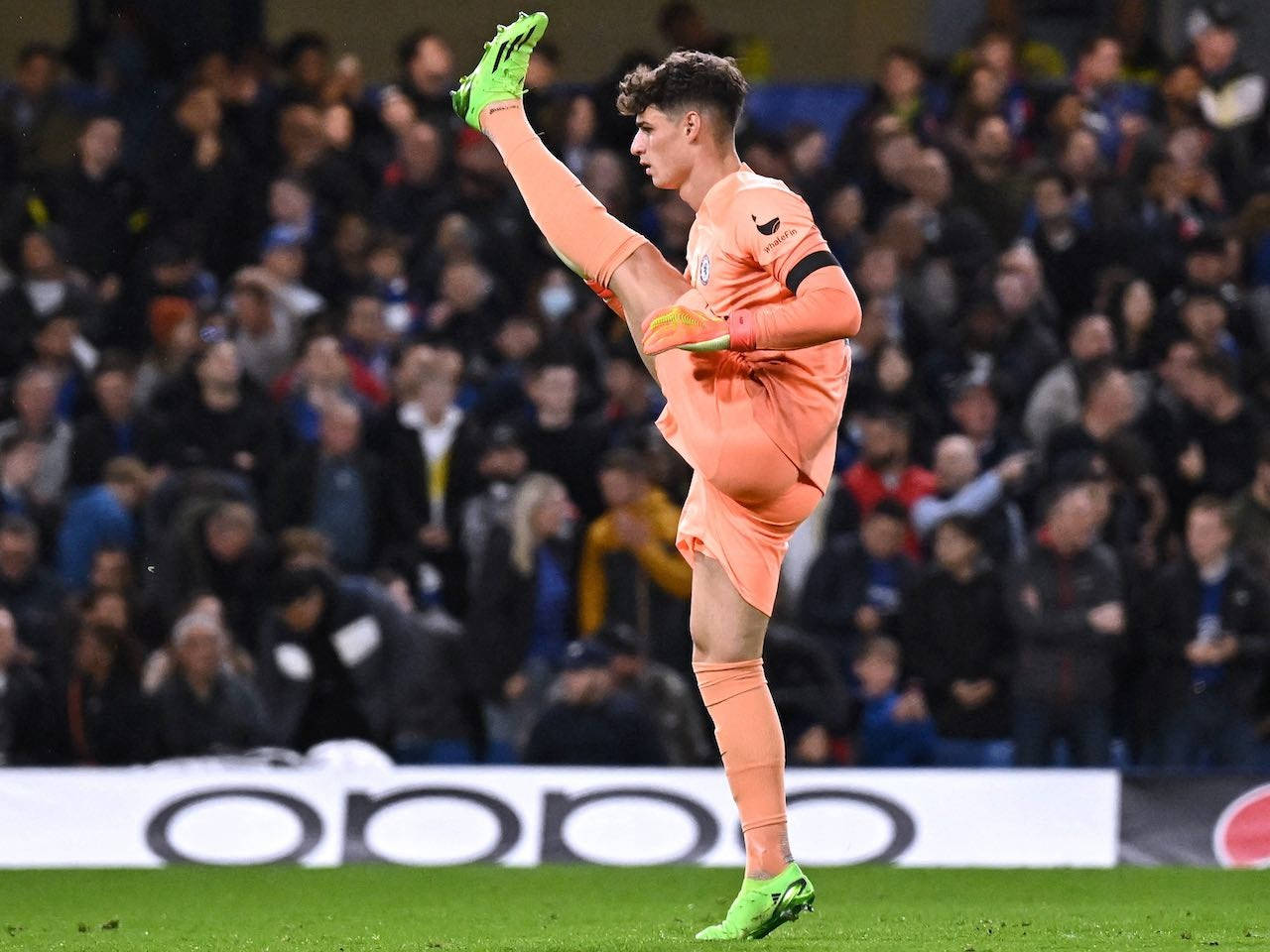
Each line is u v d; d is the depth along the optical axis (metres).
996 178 38.19
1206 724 29.88
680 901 21.89
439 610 31.62
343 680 29.48
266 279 35.50
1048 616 29.41
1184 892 23.12
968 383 33.78
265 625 29.48
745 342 13.74
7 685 28.67
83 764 28.81
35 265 36.88
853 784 26.48
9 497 32.72
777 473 14.41
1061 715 29.47
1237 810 26.52
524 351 34.31
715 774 26.42
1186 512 33.22
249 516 30.66
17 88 40.97
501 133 15.42
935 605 29.64
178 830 26.19
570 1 48.22
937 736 29.70
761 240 14.02
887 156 38.19
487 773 26.50
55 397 33.78
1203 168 38.94
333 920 19.64
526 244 37.09
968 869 25.70
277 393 34.72
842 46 49.12
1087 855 26.30
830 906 20.78
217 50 45.56
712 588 14.80
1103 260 37.00
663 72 14.82
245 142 38.78
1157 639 30.09
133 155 41.94
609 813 26.33
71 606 29.25
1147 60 42.28
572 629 30.78
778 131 41.66
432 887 23.53
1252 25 46.47
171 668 28.58
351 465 32.12
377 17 47.56
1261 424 33.47
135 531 31.92
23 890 23.28
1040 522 31.34
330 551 31.20
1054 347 35.34
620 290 14.98
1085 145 37.97
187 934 17.89
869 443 32.09
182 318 34.94
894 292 35.94
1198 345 34.34
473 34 47.91
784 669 29.67
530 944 15.90
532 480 30.70
